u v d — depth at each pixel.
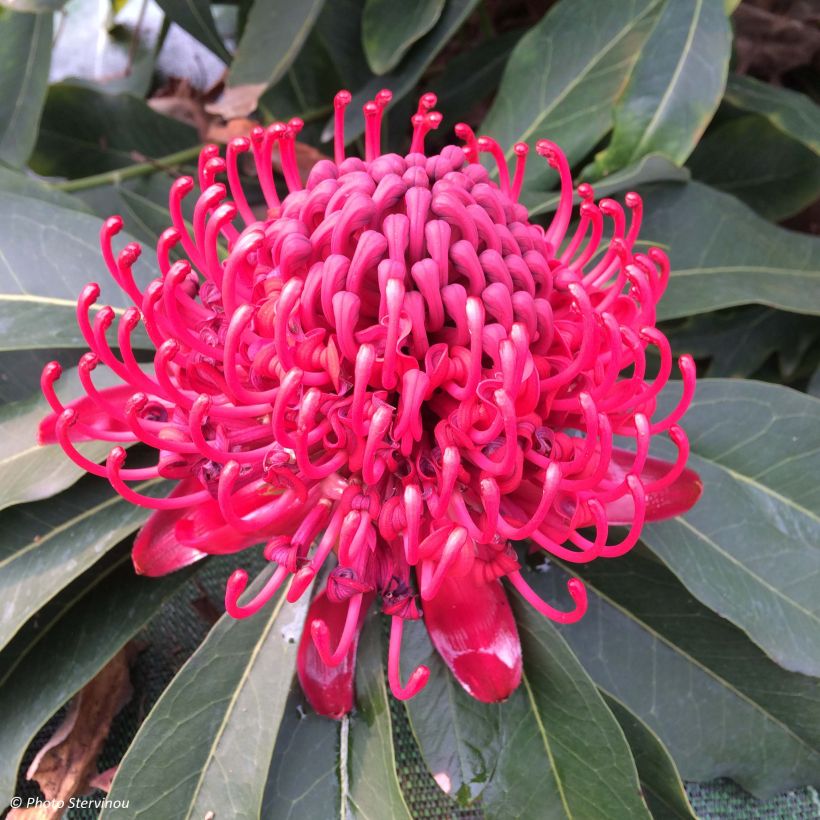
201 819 0.24
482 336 0.21
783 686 0.29
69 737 0.29
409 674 0.26
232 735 0.25
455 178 0.22
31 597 0.25
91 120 0.39
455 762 0.25
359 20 0.36
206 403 0.20
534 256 0.22
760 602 0.26
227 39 0.47
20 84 0.37
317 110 0.39
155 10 0.46
